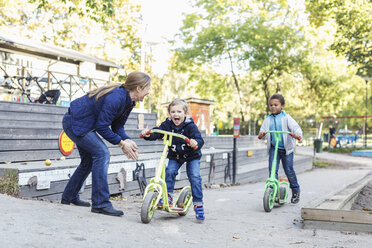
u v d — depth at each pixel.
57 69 16.06
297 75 25.59
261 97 30.62
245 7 22.78
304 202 6.36
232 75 25.42
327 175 12.83
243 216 4.91
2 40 12.90
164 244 2.97
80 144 3.92
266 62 21.48
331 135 27.95
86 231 2.97
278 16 23.28
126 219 3.85
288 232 3.93
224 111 52.94
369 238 3.64
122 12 28.25
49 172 4.91
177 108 4.18
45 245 2.44
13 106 6.12
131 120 9.45
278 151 5.95
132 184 6.51
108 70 19.41
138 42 30.30
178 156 4.36
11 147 5.65
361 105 36.69
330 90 26.47
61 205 4.05
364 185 8.16
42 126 6.64
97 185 3.90
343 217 4.00
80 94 14.34
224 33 21.61
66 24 25.98
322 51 23.72
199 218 4.27
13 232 2.62
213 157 9.30
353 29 24.66
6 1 23.23
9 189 4.35
